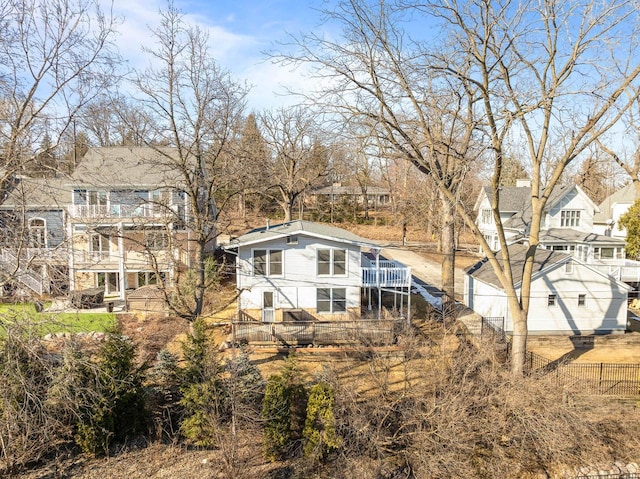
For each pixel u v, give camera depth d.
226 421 12.95
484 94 14.16
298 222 25.77
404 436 12.18
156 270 17.47
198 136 19.22
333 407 12.11
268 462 12.05
